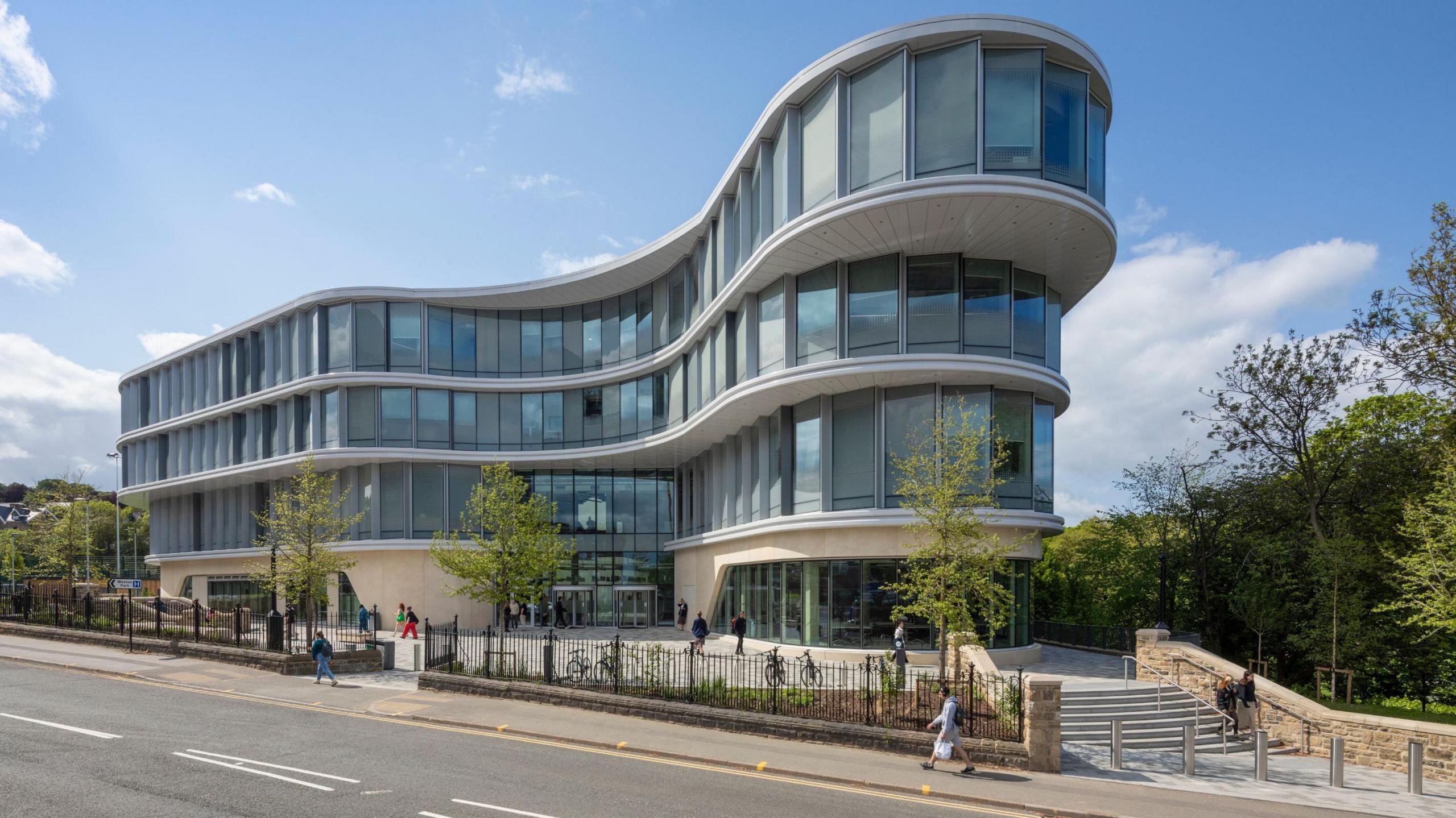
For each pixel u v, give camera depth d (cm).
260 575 3116
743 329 2909
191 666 2261
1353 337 2423
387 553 4034
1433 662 2414
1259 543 2862
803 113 2592
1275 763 1747
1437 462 2353
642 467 4425
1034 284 2670
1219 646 3111
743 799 1147
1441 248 2173
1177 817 1176
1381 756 1780
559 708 1786
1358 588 2503
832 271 2595
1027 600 2623
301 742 1405
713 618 3569
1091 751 1664
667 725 1638
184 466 5300
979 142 2202
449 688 1981
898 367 2364
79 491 7688
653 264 3797
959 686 1716
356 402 4147
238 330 4778
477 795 1103
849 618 2495
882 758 1434
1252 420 2794
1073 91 2325
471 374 4362
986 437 2131
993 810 1180
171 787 1092
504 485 3003
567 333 4394
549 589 4244
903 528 2400
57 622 2945
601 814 1041
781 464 2789
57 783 1091
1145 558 3394
